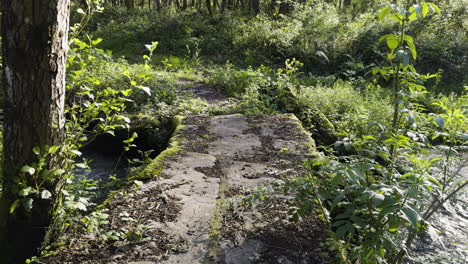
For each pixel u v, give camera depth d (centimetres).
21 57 296
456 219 507
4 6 291
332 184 308
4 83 307
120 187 476
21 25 289
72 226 353
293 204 340
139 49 1745
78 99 790
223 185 447
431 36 1551
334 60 1512
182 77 1209
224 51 1695
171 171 486
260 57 1602
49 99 312
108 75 934
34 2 287
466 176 552
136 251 321
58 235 339
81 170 642
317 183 355
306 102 882
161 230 351
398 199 276
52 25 299
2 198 327
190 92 1005
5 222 323
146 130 748
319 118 795
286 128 670
